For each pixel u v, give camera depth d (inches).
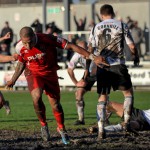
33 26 1870.1
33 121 1051.9
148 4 2208.4
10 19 2285.9
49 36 741.9
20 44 742.5
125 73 788.6
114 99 1482.5
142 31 2116.1
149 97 1552.7
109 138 788.0
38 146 711.1
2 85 1817.2
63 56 1930.4
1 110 1261.1
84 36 1924.2
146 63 1856.5
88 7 2235.5
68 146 730.2
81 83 973.2
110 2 2229.3
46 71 749.9
